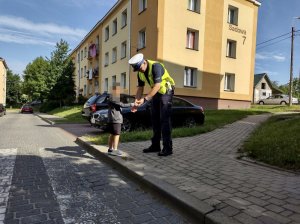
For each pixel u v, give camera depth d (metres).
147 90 17.58
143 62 5.20
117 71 25.28
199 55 20.23
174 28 18.83
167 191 3.46
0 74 62.44
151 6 18.84
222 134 8.81
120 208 3.30
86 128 12.75
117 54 25.25
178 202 3.22
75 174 4.70
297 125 7.98
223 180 3.95
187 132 8.55
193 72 20.25
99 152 5.95
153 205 3.40
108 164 5.38
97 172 4.83
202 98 20.61
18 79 80.19
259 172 4.40
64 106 36.72
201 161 5.12
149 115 9.69
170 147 5.57
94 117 9.96
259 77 50.94
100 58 30.86
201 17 20.20
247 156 5.55
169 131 5.52
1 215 3.09
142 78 5.41
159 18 18.17
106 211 3.21
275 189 3.57
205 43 20.56
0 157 5.96
